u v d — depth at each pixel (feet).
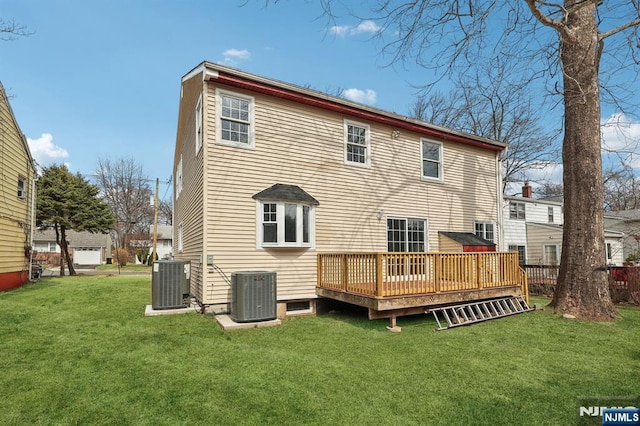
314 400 11.60
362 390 12.46
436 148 38.29
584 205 26.84
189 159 33.65
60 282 48.60
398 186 34.58
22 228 44.37
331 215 30.07
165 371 13.99
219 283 24.75
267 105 27.81
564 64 26.11
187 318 23.54
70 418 10.31
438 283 24.02
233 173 25.85
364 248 31.63
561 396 12.16
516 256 29.37
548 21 22.63
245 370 14.25
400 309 22.70
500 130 74.79
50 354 15.84
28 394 11.80
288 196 26.81
